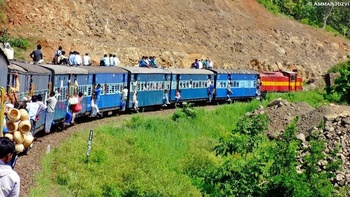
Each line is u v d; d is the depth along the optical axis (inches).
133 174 828.0
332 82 2800.2
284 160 676.1
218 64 2576.3
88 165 842.2
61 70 1087.6
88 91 1272.1
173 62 2295.8
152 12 2482.8
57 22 1947.6
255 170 682.2
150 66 1743.4
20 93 832.3
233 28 2933.1
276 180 637.9
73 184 746.8
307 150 720.3
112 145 1002.1
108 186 756.6
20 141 594.2
